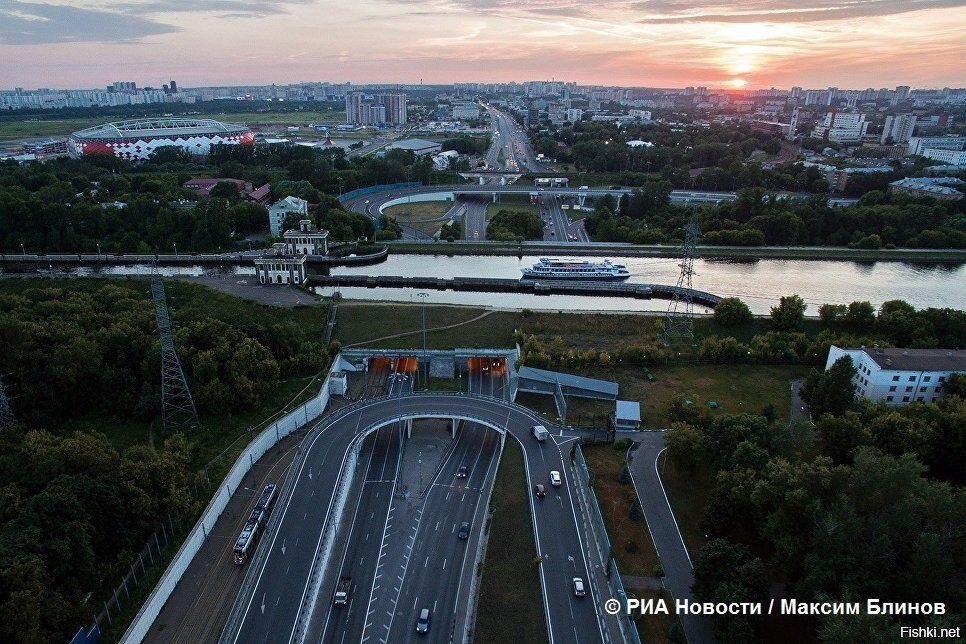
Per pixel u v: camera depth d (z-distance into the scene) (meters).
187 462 152.88
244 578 126.75
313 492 151.88
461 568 136.12
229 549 134.62
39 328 186.00
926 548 97.62
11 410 163.75
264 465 163.62
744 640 103.81
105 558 118.81
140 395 177.50
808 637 111.31
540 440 174.50
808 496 116.12
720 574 114.44
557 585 125.94
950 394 183.00
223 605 120.69
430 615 122.94
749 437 147.62
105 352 187.38
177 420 175.62
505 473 162.50
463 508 155.62
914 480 110.94
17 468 127.31
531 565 131.88
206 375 182.00
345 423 180.88
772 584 120.88
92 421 176.25
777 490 122.31
